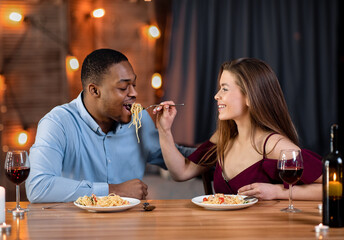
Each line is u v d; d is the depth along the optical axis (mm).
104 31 4430
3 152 4227
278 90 1955
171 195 3883
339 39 4473
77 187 1802
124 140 2219
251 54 4457
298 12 4395
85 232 1298
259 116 1904
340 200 1320
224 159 2035
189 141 4410
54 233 1292
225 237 1231
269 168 1867
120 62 2035
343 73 4484
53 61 4293
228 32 4402
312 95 4410
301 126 4426
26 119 4273
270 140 1887
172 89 4430
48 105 4301
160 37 4574
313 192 1748
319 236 1237
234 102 1913
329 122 4469
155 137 2316
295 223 1382
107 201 1583
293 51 4418
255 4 4434
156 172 4613
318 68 4453
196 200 1689
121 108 2059
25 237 1255
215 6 4395
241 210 1571
